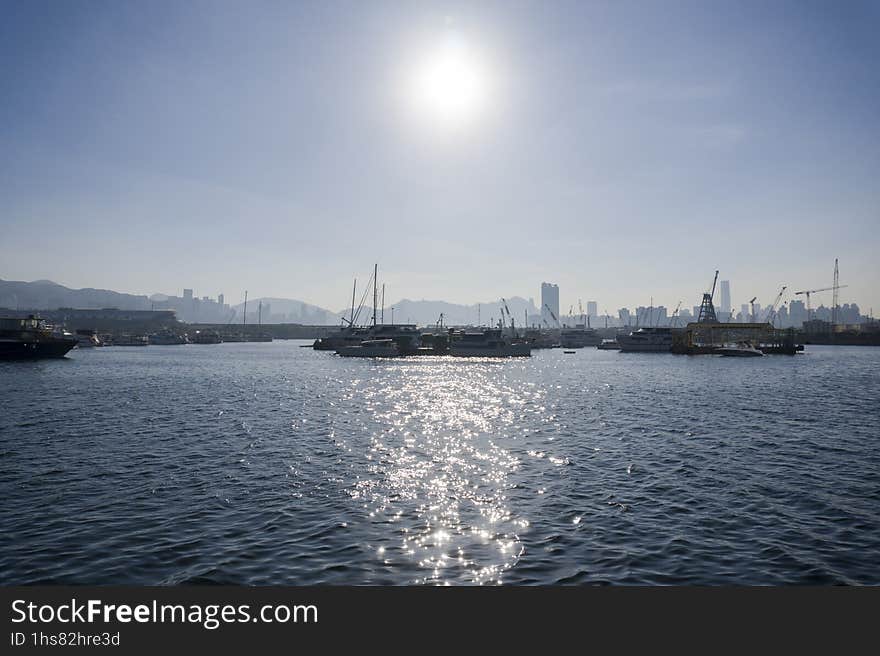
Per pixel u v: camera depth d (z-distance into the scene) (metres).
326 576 16.30
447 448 34.69
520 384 84.06
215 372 104.62
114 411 49.84
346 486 25.47
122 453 32.06
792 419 47.00
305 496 23.81
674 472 28.39
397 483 26.11
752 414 50.31
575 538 19.19
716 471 28.56
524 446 35.47
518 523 20.64
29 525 19.94
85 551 17.77
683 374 105.25
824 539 19.09
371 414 50.25
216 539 18.84
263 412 50.59
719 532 19.75
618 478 27.20
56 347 132.62
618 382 87.69
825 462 30.58
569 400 62.69
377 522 20.61
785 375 100.44
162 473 27.45
